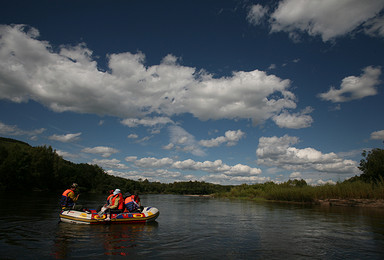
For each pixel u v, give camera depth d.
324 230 10.64
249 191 47.69
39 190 55.41
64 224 10.39
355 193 25.41
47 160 58.31
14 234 8.20
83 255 6.12
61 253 6.23
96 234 8.62
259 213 17.81
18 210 14.95
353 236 9.34
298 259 6.32
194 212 18.47
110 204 11.21
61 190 62.28
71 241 7.49
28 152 55.34
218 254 6.62
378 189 23.94
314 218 14.82
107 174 80.44
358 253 6.95
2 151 52.06
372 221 13.56
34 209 15.83
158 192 98.62
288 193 33.50
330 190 28.00
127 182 79.44
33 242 7.23
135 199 12.66
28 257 5.84
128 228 10.09
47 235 8.22
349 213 17.81
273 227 11.42
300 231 10.38
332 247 7.59
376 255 6.77
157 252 6.60
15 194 34.84
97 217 10.61
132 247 7.01
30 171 52.78
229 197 50.16
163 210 20.00
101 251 6.50
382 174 26.75
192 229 10.49
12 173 49.47
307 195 30.19
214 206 25.09
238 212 18.53
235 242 8.13
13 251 6.27
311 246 7.70
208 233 9.66
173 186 106.75
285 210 20.34
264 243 8.05
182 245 7.48
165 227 10.76
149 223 11.80
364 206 24.06
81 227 9.85
